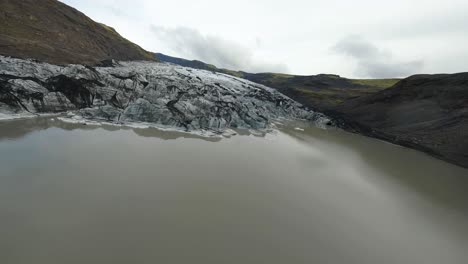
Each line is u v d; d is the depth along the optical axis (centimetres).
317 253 1245
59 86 3647
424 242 1541
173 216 1368
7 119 2778
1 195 1341
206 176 2003
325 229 1488
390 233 1577
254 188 1916
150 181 1755
